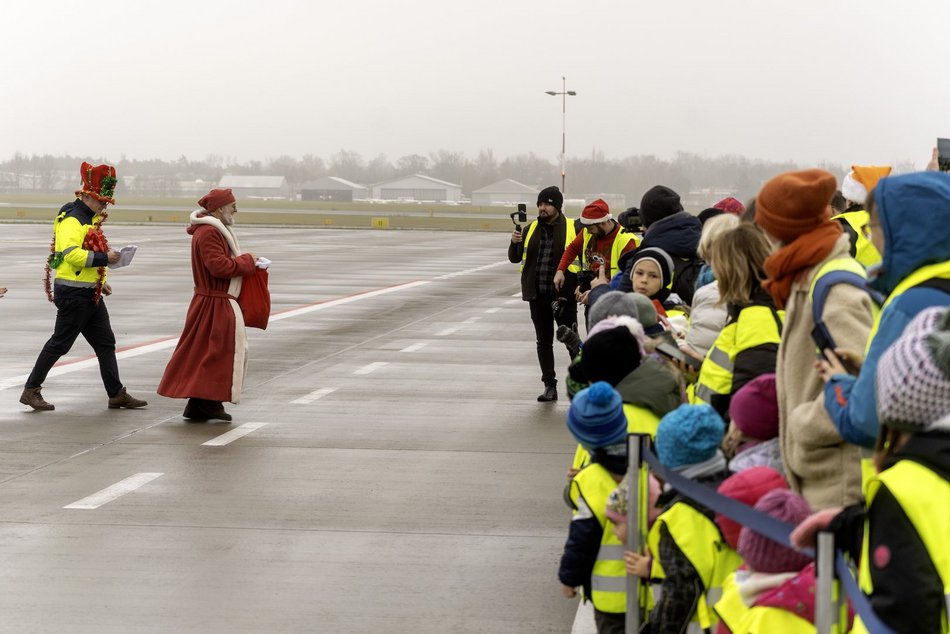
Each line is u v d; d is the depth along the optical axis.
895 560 2.97
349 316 23.97
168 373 12.68
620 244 12.16
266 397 14.35
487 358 17.88
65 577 7.47
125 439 11.77
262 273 12.75
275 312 24.62
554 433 12.16
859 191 8.92
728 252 5.59
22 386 14.95
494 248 54.41
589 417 5.18
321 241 61.16
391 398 14.29
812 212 4.72
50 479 10.06
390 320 23.27
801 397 4.71
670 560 4.61
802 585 3.85
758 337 5.47
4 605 6.95
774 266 4.78
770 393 4.93
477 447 11.46
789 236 4.78
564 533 8.48
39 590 7.22
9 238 57.62
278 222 99.06
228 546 8.14
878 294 4.46
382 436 11.98
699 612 4.60
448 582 7.39
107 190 13.19
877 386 3.09
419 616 6.78
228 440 11.74
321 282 32.94
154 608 6.91
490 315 24.22
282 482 10.00
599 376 5.62
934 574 2.92
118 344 19.22
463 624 6.64
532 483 9.99
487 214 154.25
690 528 4.60
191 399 12.75
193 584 7.34
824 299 4.58
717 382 5.64
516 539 8.33
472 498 9.48
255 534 8.44
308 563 7.77
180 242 55.78
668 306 8.85
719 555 4.57
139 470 10.41
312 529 8.57
